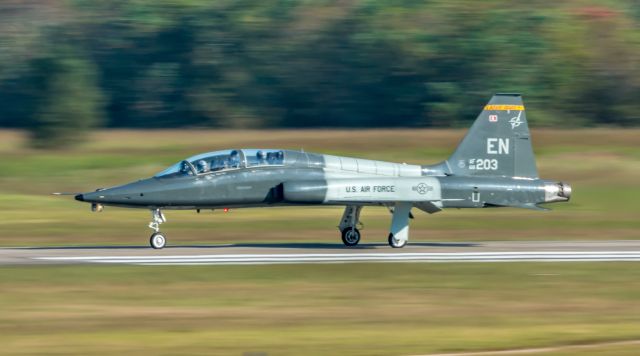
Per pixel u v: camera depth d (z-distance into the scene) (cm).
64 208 13962
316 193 8956
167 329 5997
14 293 7050
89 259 8638
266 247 9725
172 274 7875
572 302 6994
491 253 9375
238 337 5800
